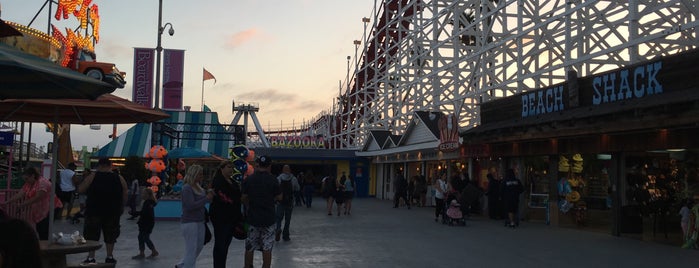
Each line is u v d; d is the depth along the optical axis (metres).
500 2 22.75
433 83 31.16
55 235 6.72
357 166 39.22
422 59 35.09
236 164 16.28
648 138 12.65
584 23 18.73
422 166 28.91
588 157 17.20
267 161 7.98
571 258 10.27
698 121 10.15
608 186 17.23
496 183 19.16
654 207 13.91
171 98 24.19
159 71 22.84
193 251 7.36
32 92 4.52
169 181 23.42
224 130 29.69
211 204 7.66
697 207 11.69
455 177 19.53
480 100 23.20
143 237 9.66
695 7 13.98
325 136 69.81
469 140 19.91
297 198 26.11
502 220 18.53
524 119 17.16
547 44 21.72
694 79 10.91
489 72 24.75
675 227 14.26
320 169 40.84
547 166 17.89
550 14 19.61
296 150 38.84
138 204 23.28
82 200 16.20
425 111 27.73
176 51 24.25
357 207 25.42
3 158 21.73
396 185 25.11
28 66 3.80
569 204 16.64
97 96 4.66
